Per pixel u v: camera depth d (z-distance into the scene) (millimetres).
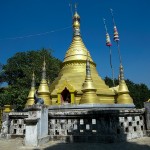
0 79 46594
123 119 16844
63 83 25922
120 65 29750
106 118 16031
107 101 27094
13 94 39938
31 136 14906
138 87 68125
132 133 17203
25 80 47875
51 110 23516
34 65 50188
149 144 14742
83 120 16938
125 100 27141
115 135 15672
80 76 28469
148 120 18828
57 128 17531
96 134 16094
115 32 41938
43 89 26562
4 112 19781
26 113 19078
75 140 16359
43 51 55531
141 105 62500
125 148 13516
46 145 15148
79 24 34406
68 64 30844
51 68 52188
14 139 18328
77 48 31781
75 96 25734
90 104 22578
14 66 53562
